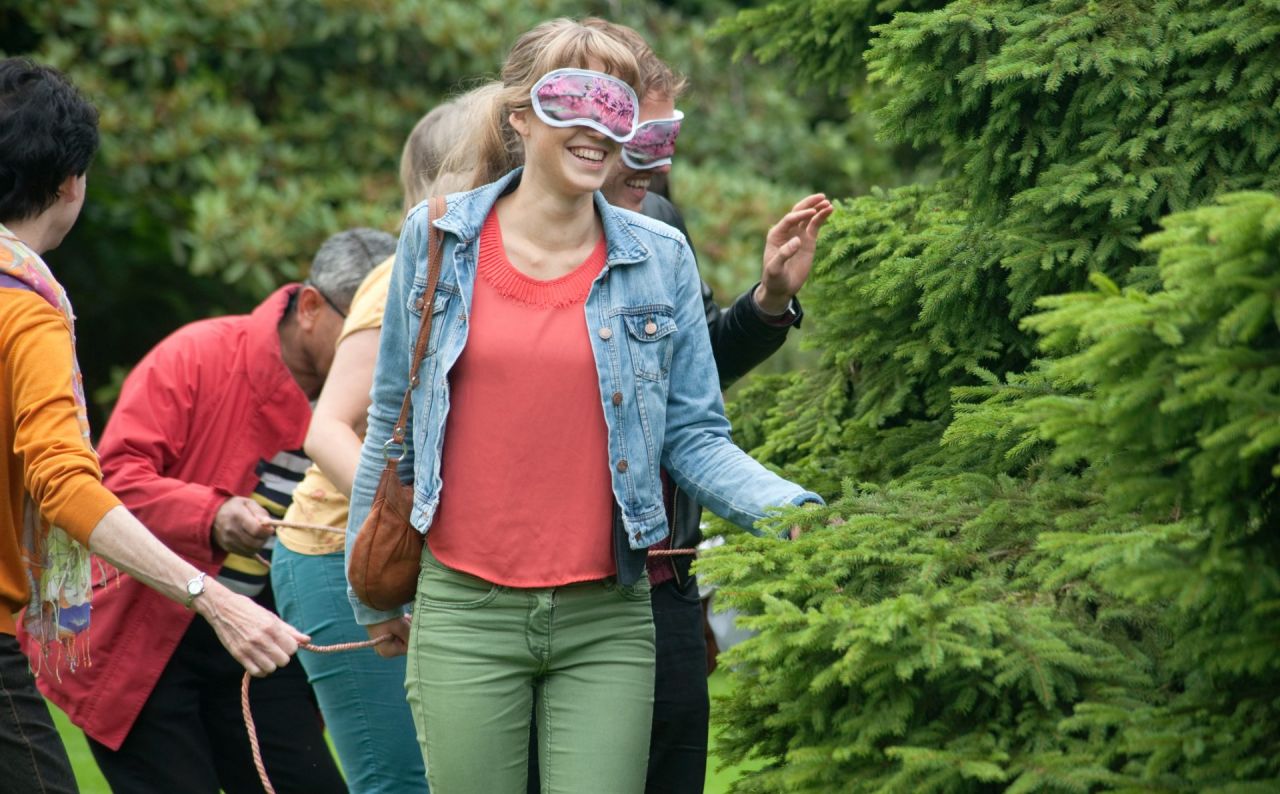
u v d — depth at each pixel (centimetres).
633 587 546
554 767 541
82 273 2086
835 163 2289
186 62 2005
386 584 551
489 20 2120
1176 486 420
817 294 735
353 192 2019
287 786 770
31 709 555
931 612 473
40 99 571
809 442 724
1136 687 468
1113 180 598
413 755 698
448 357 529
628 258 540
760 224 2064
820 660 495
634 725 543
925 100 647
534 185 541
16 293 557
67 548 578
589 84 519
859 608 485
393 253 781
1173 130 587
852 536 529
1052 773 440
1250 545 426
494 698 535
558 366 530
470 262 538
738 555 525
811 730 524
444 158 698
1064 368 430
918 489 592
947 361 672
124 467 727
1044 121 615
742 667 542
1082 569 459
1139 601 430
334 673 696
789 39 840
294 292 786
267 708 769
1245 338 395
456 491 535
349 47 2111
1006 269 633
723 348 679
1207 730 429
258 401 759
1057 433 442
